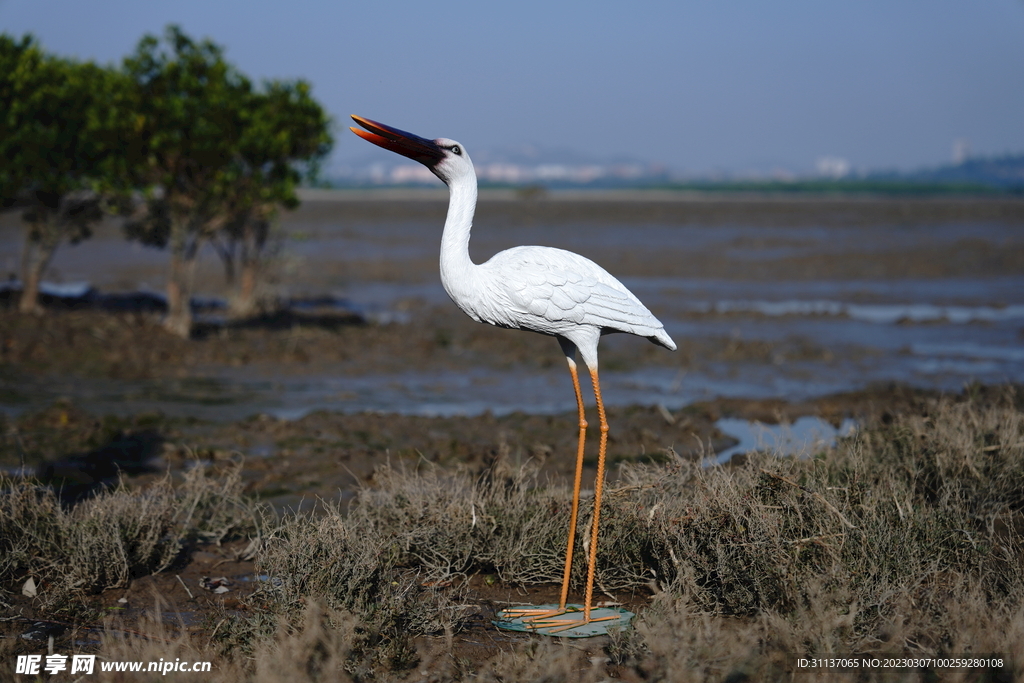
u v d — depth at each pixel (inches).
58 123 882.1
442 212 3949.3
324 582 274.5
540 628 279.9
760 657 229.8
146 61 839.7
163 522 345.4
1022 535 324.5
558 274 279.3
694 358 837.2
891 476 355.6
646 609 269.7
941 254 1910.7
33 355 746.8
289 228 2691.9
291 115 876.6
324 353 820.6
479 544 328.5
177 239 861.8
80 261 1616.6
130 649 248.7
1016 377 747.4
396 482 358.6
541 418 575.5
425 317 1065.5
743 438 535.5
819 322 1062.4
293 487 432.1
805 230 2856.8
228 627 269.7
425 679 243.3
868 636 244.2
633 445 517.7
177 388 674.2
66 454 479.8
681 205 5201.8
